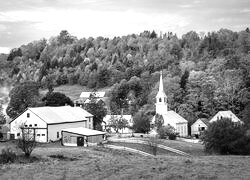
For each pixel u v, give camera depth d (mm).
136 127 148250
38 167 52594
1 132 131625
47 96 166750
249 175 44875
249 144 89438
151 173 46250
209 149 92125
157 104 165875
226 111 179000
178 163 53656
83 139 108750
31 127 117312
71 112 132125
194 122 178875
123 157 67062
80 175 46688
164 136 132500
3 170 51438
